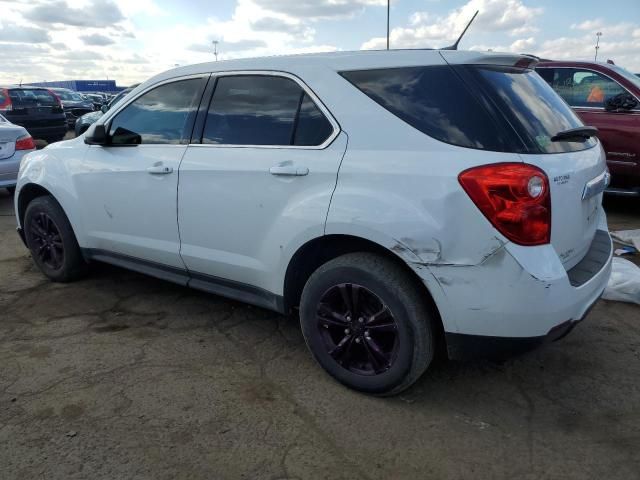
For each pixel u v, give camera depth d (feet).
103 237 13.02
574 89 21.84
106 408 9.07
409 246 8.09
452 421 8.75
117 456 7.91
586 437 8.33
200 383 9.85
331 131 9.15
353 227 8.55
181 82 11.59
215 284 11.34
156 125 11.85
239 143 10.34
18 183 15.01
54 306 13.33
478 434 8.43
